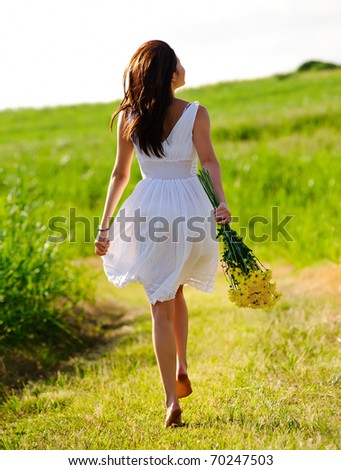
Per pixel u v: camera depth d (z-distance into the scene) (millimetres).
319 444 6469
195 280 7637
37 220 13992
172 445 6707
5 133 48688
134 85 7211
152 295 7133
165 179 7301
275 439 6605
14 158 32469
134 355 10492
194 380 8688
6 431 7898
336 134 31094
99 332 12391
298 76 60281
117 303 14445
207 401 7824
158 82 7102
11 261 11477
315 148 27906
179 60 7355
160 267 7219
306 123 34344
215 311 12406
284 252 16047
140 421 7461
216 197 7152
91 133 43656
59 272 12844
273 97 48375
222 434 6844
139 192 7383
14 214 12469
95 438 7168
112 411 7891
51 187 23125
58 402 8656
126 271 7430
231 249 7121
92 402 8336
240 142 33625
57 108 62656
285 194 20359
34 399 8898
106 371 9805
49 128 49562
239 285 7035
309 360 9086
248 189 20891
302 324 10570
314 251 15172
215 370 8992
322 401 7602
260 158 24547
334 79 53375
